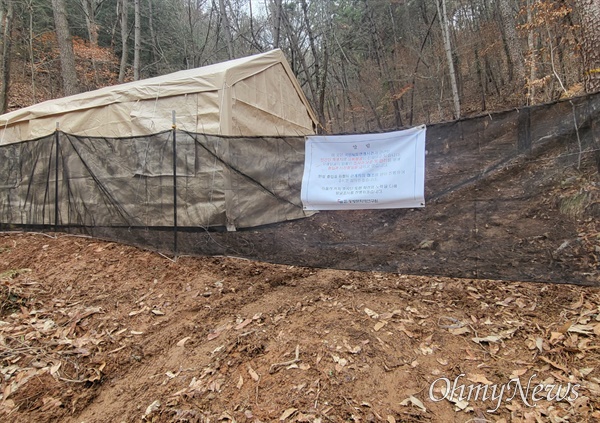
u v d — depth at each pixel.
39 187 5.29
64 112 6.00
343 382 2.12
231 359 2.44
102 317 3.13
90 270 3.97
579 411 1.80
